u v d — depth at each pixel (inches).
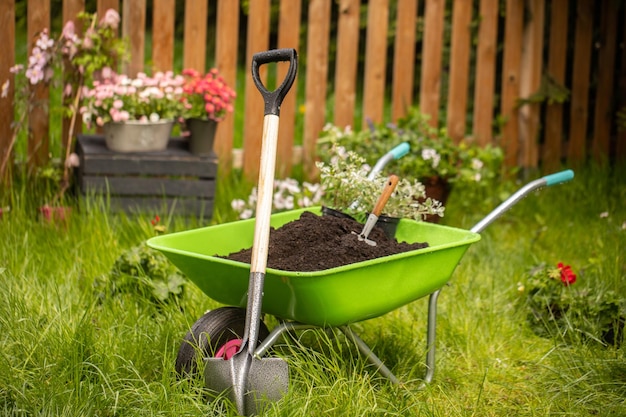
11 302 169.8
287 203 220.1
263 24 242.1
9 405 150.6
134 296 182.9
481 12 260.1
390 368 170.2
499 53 295.6
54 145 237.1
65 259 196.9
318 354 160.4
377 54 252.8
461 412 158.7
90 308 173.5
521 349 179.9
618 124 274.7
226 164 243.3
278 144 248.1
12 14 221.6
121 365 160.6
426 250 153.9
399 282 154.5
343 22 248.4
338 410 152.3
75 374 153.6
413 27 254.5
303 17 326.6
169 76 221.6
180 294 182.4
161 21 233.9
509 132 268.2
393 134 234.5
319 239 160.9
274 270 147.1
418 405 155.9
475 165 232.5
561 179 172.4
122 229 209.2
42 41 218.4
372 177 173.8
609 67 274.8
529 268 201.2
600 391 164.7
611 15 272.4
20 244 199.3
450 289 196.5
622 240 214.7
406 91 256.8
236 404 146.2
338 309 150.6
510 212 244.5
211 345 154.6
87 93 219.3
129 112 216.7
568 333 183.3
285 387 148.4
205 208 221.1
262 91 153.5
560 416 158.9
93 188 215.3
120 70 243.4
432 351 165.2
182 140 231.5
